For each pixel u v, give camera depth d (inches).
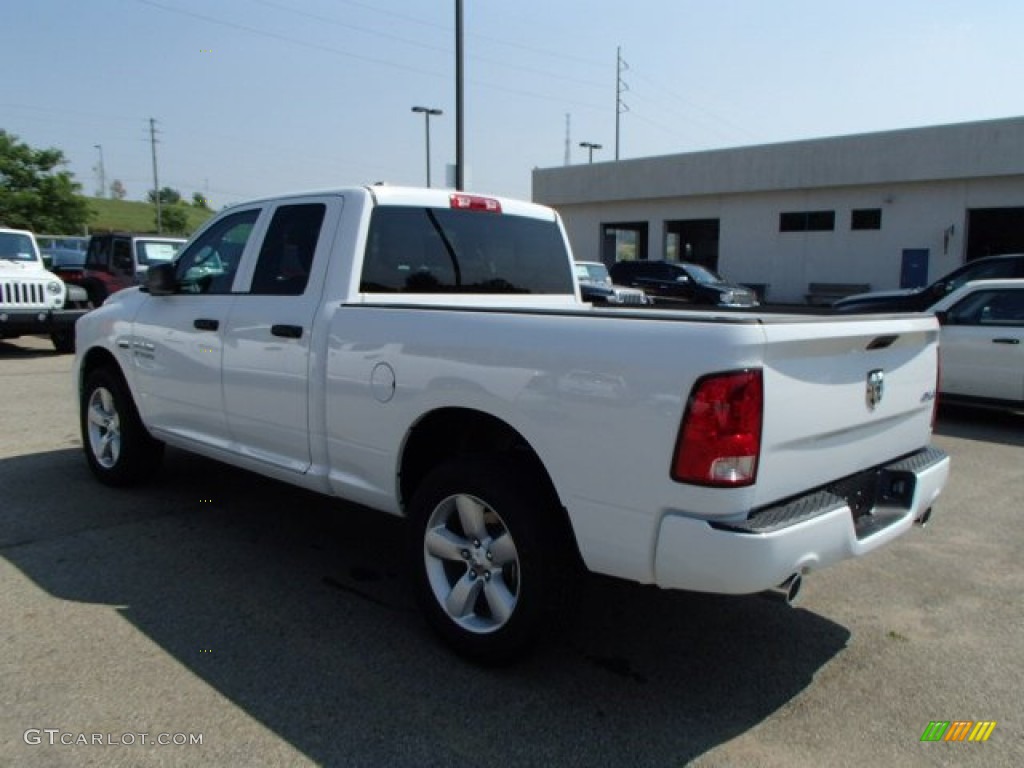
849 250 1037.2
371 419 150.5
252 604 159.8
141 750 112.0
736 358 106.2
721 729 121.3
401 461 148.6
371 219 168.1
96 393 234.7
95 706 122.6
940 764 114.0
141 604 158.4
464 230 187.5
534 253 204.4
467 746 115.2
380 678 132.9
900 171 967.0
